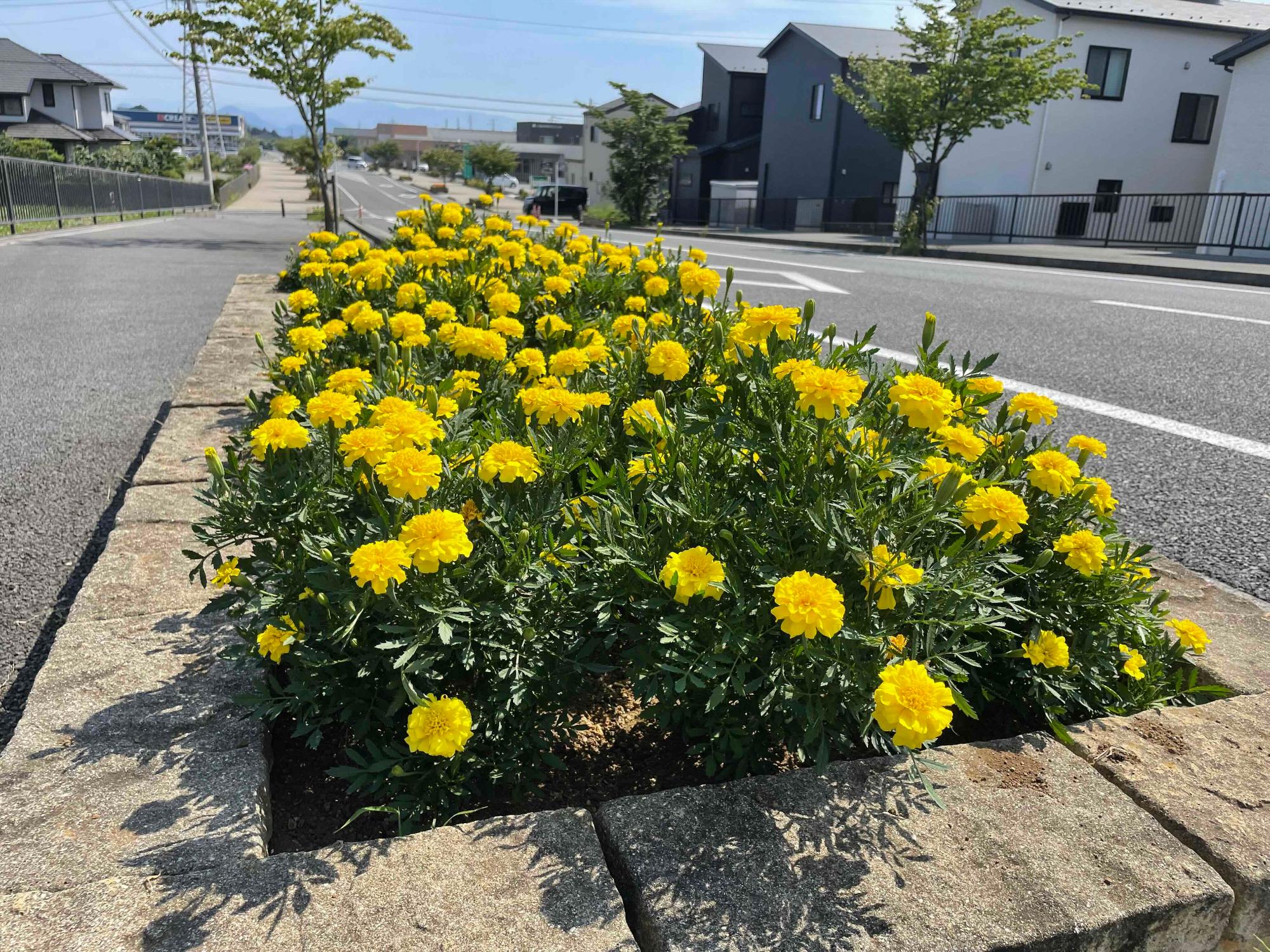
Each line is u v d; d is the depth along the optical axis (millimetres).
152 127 127312
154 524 2762
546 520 1808
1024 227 22312
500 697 1670
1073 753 1764
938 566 1679
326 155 17000
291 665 1778
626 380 2430
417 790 1668
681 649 1581
